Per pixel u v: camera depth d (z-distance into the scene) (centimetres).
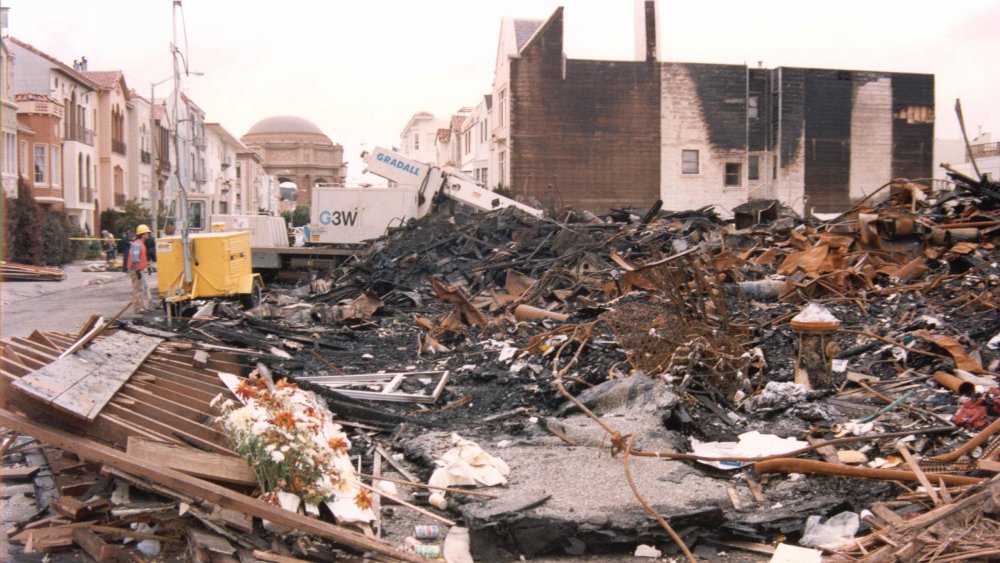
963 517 522
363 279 2050
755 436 727
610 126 4516
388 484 684
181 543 541
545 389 968
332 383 1065
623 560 558
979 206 1573
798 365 864
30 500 634
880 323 1084
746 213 2203
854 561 509
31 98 4316
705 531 580
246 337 1313
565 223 2350
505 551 569
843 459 666
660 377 893
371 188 2678
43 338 788
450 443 754
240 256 1822
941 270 1351
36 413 536
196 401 690
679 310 940
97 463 605
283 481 545
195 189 5544
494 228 2289
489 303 1697
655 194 4556
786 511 593
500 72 4694
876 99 4716
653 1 4528
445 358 1241
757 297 1291
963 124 1642
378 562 527
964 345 938
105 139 5353
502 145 4747
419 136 9531
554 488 634
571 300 1576
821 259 1361
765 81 4659
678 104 4547
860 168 4728
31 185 3984
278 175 12219
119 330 890
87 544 532
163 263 1700
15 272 2931
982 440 641
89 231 5006
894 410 767
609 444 733
